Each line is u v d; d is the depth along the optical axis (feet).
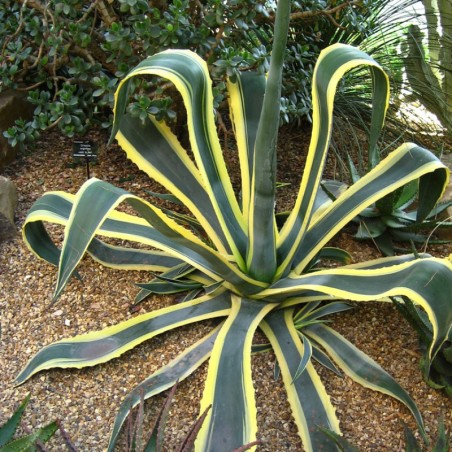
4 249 9.52
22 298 8.80
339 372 7.82
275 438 7.29
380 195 8.18
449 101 12.90
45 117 9.76
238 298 8.23
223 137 11.79
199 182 8.80
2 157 10.57
